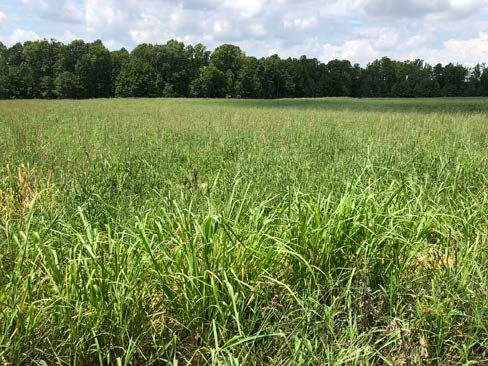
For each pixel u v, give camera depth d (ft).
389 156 21.18
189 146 28.96
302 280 9.78
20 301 8.05
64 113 69.82
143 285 8.82
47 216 12.01
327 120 54.85
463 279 9.28
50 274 8.25
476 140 30.42
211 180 16.67
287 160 21.89
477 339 8.46
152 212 11.84
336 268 9.64
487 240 11.11
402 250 10.43
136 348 8.18
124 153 22.41
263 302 9.12
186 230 9.50
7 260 9.42
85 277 8.64
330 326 8.24
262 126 40.22
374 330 8.48
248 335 8.25
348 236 10.12
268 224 10.59
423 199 14.57
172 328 8.93
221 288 8.80
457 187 16.22
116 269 8.50
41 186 14.75
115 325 8.20
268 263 9.21
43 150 22.66
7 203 12.66
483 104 149.28
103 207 13.08
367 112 83.87
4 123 46.03
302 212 10.74
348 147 28.07
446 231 11.53
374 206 11.32
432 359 8.14
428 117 54.75
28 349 7.95
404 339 8.24
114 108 92.17
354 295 9.45
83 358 8.24
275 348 8.38
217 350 7.33
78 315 7.91
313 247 9.93
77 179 15.51
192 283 8.30
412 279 10.15
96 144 27.84
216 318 8.66
